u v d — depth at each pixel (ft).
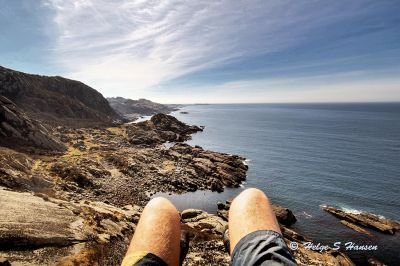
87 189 132.36
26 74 456.04
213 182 162.71
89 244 62.28
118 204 122.21
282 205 147.23
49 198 82.17
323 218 130.82
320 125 622.13
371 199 161.68
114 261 59.36
